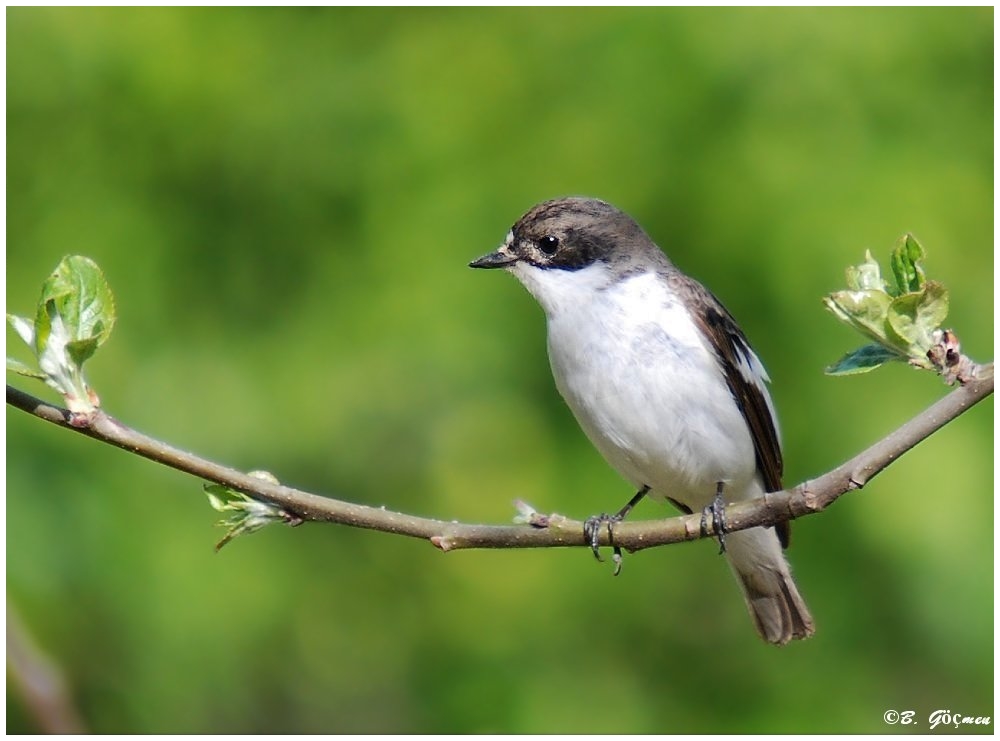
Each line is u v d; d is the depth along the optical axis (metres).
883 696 11.99
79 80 13.48
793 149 12.05
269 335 13.19
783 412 11.91
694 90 12.38
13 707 10.16
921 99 12.31
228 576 12.20
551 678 12.52
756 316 12.05
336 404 12.80
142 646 11.92
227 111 13.53
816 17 12.48
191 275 13.43
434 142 12.95
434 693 12.86
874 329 5.88
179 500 12.25
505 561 12.89
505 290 12.73
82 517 11.67
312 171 13.37
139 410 12.65
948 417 6.03
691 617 12.83
